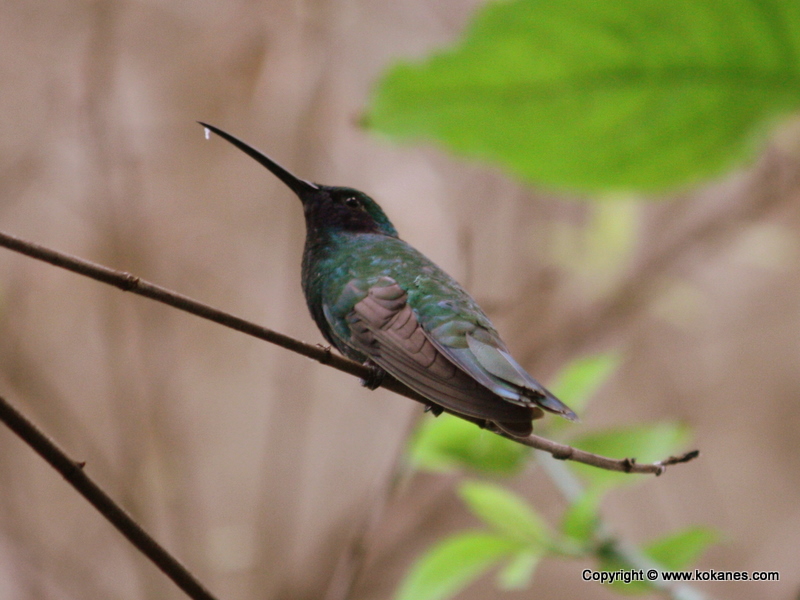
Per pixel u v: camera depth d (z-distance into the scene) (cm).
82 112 1280
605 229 1024
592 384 459
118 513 279
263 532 1356
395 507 1170
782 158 717
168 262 1389
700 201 1130
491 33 170
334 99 1274
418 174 1302
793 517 1400
